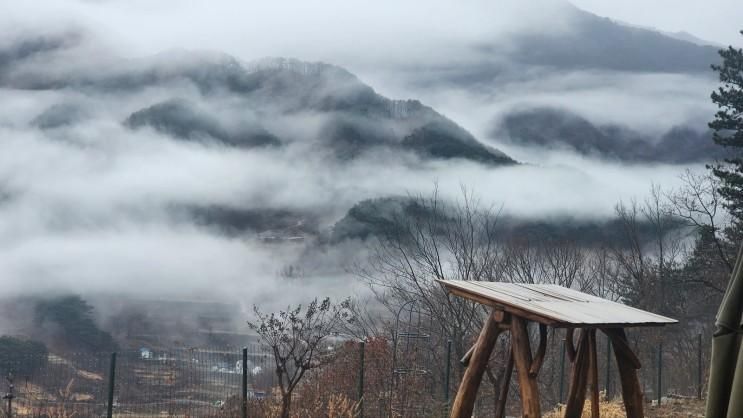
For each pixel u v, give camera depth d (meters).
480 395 20.17
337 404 13.44
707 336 29.03
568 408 7.93
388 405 16.59
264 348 14.44
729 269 31.19
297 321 14.17
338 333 17.50
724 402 3.67
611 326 6.61
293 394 14.27
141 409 13.65
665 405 17.36
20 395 14.41
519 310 6.77
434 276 24.59
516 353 6.89
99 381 15.12
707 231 33.25
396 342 18.23
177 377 14.49
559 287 8.45
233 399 13.55
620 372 7.70
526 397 6.75
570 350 7.90
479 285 7.52
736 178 33.03
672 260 35.84
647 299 33.72
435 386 19.50
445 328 21.36
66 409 13.86
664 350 27.88
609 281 36.44
